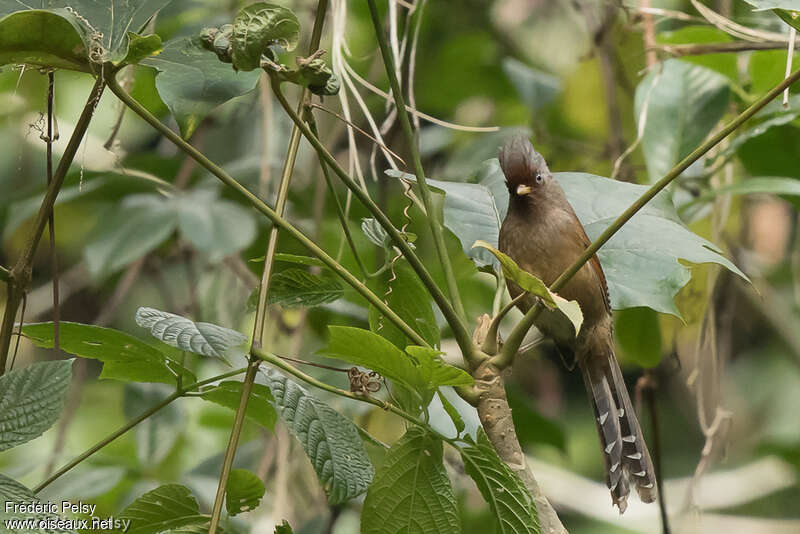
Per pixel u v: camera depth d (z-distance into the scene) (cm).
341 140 1177
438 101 1358
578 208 725
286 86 1166
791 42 665
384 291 661
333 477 496
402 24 1173
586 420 1560
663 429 1473
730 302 1102
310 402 520
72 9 518
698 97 968
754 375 1531
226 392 571
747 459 1496
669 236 685
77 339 549
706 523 1309
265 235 1089
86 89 1147
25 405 460
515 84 1187
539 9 1380
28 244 520
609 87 1134
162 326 526
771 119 897
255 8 486
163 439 984
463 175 1175
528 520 535
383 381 584
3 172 1161
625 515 1306
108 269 959
